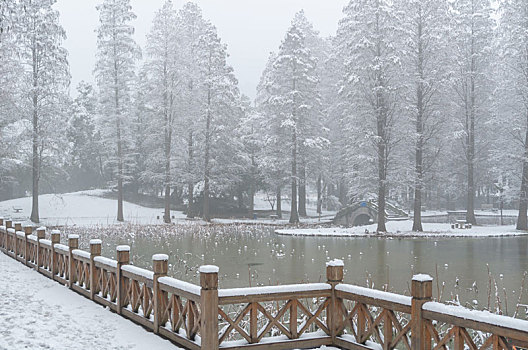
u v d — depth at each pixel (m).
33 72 40.41
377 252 24.53
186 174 48.81
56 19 40.72
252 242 29.81
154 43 47.50
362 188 40.34
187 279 16.36
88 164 71.69
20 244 16.66
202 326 6.23
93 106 72.75
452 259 21.80
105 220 45.66
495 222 48.72
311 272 18.42
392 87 35.72
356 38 37.53
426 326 5.52
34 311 8.81
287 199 73.12
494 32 42.25
